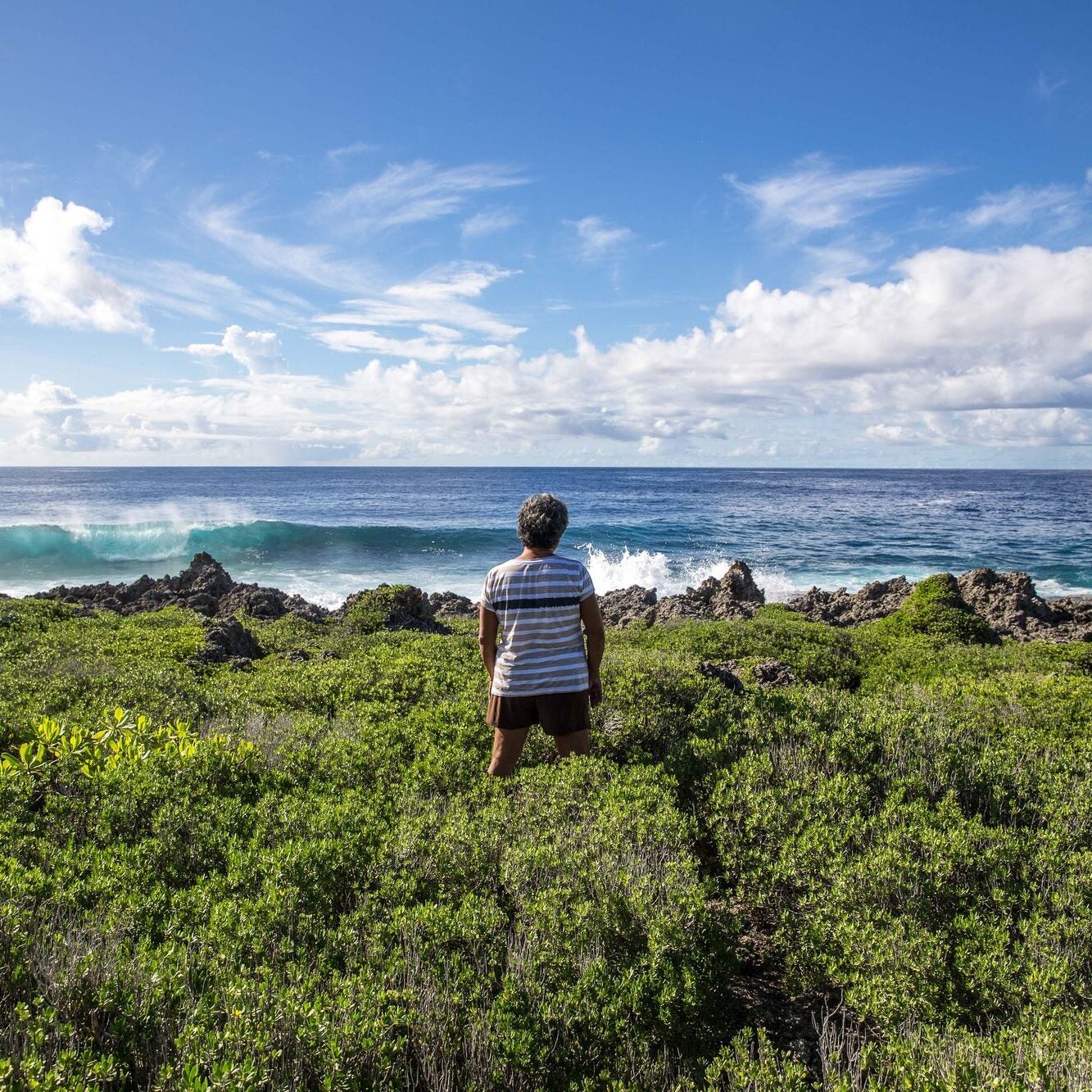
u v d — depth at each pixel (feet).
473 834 14.65
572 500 286.87
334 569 122.21
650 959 11.35
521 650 15.97
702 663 28.30
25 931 10.52
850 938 12.19
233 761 19.12
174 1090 8.09
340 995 9.90
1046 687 29.60
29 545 127.24
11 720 21.99
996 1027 10.93
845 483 488.02
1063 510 242.78
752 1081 9.45
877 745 20.17
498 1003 10.27
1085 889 13.44
